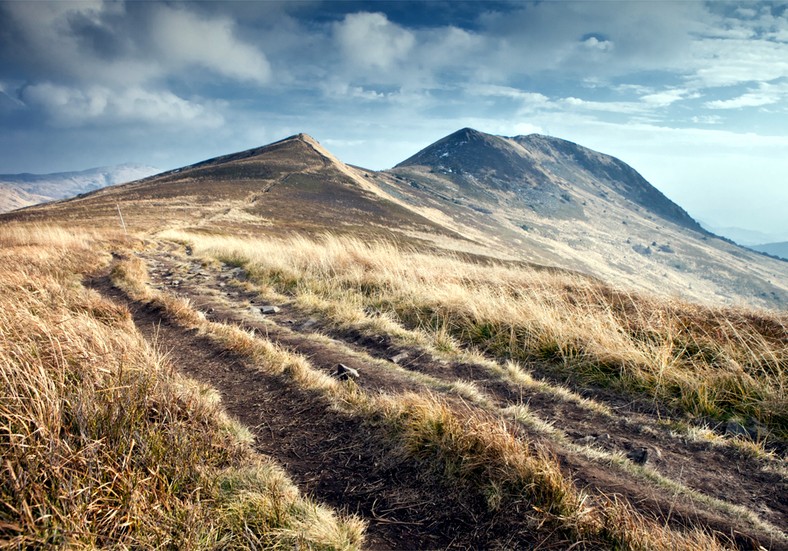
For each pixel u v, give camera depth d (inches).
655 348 207.0
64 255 512.4
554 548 90.7
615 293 298.0
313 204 3713.1
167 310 273.0
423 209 6584.6
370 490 111.0
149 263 572.1
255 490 101.7
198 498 93.1
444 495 107.7
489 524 98.0
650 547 87.0
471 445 115.2
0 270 316.8
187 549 81.9
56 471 87.4
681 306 262.7
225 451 118.4
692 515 103.5
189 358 202.8
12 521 80.7
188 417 128.0
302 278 400.8
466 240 3752.5
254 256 538.6
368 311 309.6
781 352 186.9
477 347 242.1
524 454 110.7
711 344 206.7
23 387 113.8
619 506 99.6
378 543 93.3
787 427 151.6
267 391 168.6
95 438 103.6
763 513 108.3
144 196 3270.2
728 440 145.3
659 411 169.2
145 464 100.3
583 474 118.0
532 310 259.1
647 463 128.4
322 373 184.7
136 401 121.3
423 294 316.8
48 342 149.6
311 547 87.4
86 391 116.1
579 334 228.4
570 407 170.6
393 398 151.7
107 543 82.6
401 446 124.4
